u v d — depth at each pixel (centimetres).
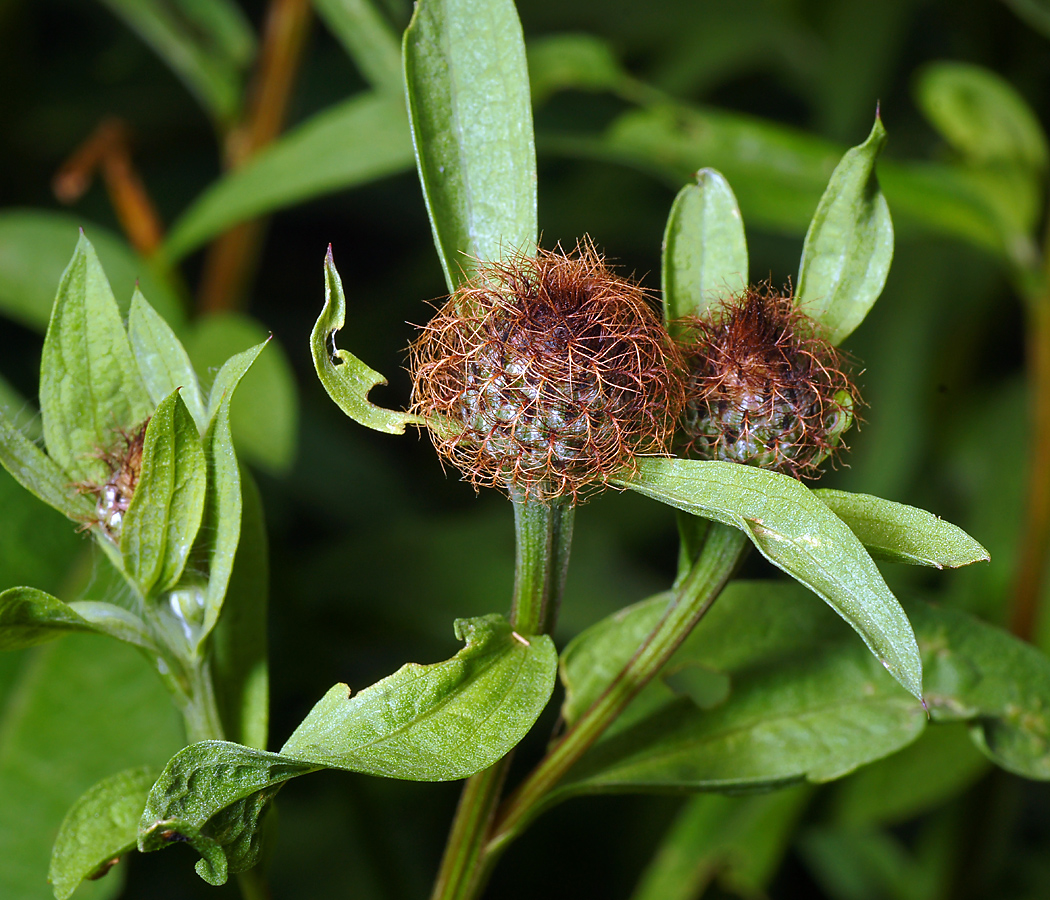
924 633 33
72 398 31
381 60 44
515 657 30
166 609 31
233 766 29
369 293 71
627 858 53
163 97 75
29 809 35
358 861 49
